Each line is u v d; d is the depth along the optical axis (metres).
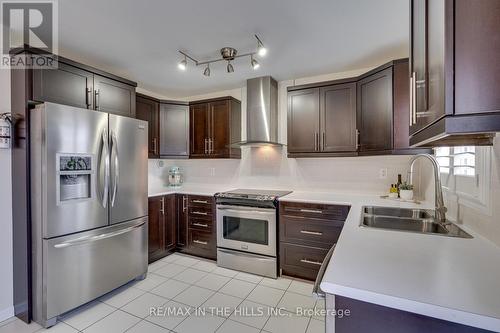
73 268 2.01
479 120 0.63
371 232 1.36
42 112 1.86
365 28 2.05
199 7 1.76
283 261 2.70
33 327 1.88
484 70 0.63
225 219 2.97
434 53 0.79
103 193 2.21
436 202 1.71
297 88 2.91
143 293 2.37
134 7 1.75
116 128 2.34
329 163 3.09
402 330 0.76
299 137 2.90
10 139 1.99
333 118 2.72
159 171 3.89
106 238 2.25
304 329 1.85
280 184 3.36
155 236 3.07
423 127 0.92
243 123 3.58
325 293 0.85
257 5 1.74
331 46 2.36
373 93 2.40
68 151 1.97
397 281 0.81
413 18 1.12
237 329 1.85
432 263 0.95
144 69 2.88
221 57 2.57
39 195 1.88
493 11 0.63
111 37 2.17
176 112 3.54
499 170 1.11
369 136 2.45
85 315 2.03
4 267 1.99
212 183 3.81
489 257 1.01
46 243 1.86
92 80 2.37
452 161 1.68
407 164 2.73
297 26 2.02
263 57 2.60
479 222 1.30
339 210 2.43
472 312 0.65
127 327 1.88
